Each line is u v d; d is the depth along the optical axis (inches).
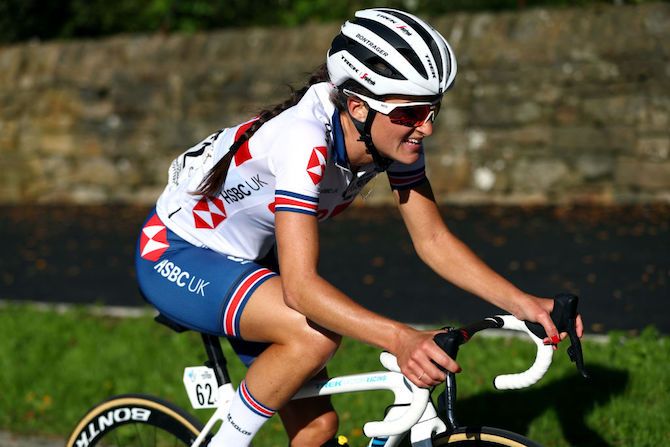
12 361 740.0
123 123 1509.6
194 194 399.2
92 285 1023.6
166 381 681.6
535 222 1151.0
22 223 1398.9
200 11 1662.2
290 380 365.4
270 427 596.7
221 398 405.4
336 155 369.1
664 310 794.2
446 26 1320.1
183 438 425.7
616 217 1144.8
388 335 325.1
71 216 1428.4
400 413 352.5
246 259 408.8
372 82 346.3
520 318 367.6
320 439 403.9
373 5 1517.0
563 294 349.4
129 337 778.2
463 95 1286.9
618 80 1209.4
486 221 1177.4
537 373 348.5
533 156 1262.3
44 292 1005.8
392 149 358.6
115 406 444.8
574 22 1255.5
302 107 369.7
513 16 1299.2
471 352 677.3
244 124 395.5
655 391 597.9
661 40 1192.2
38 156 1560.0
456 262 398.3
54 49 1563.7
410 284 940.0
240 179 384.8
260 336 374.9
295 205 348.8
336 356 693.3
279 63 1397.6
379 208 1323.8
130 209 1457.9
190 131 1465.3
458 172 1300.4
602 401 589.9
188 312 395.9
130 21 1768.0
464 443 357.1
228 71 1428.4
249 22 1663.4
